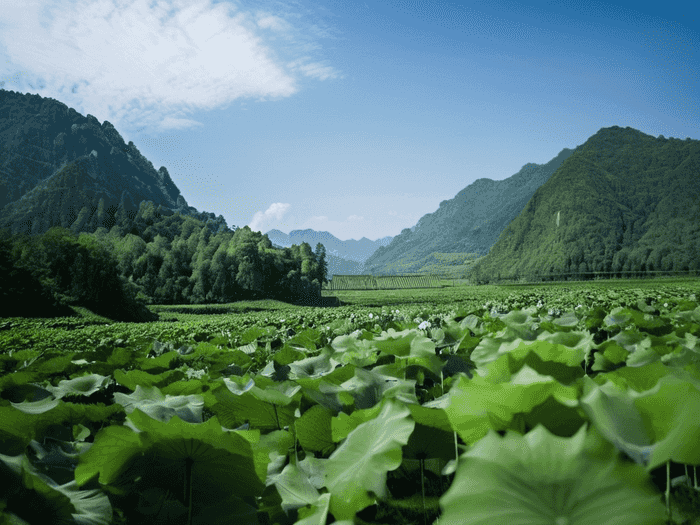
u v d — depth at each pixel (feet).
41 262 222.69
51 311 196.34
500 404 4.11
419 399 9.14
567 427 4.17
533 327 15.65
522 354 6.30
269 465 6.35
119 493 5.33
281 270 472.03
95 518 4.84
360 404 7.61
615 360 9.84
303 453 7.70
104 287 228.84
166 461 4.97
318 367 11.32
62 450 6.81
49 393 9.42
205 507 5.09
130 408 7.61
